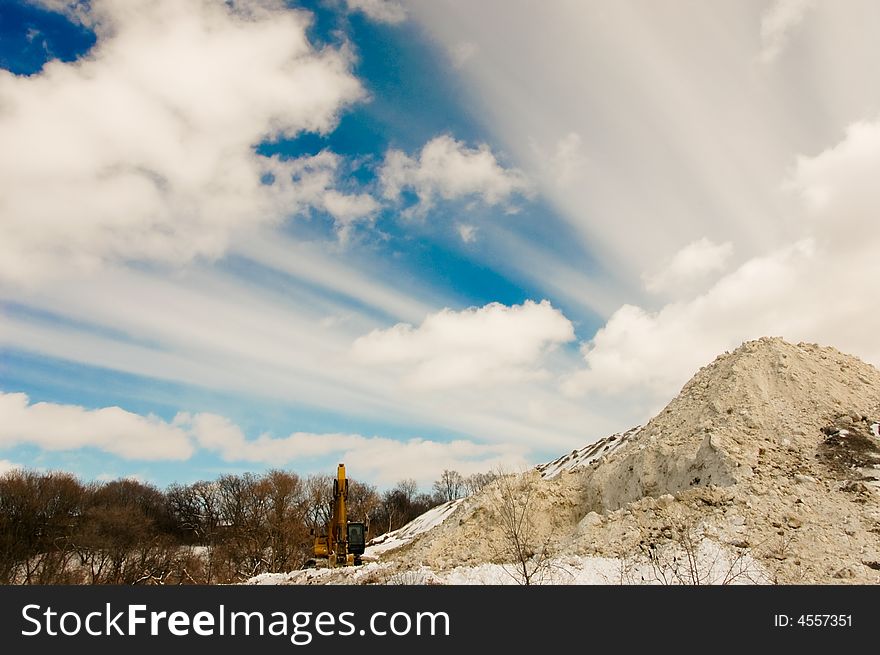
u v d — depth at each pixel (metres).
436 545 25.77
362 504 90.81
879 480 22.47
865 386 30.91
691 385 33.88
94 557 59.16
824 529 19.89
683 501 22.16
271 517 73.56
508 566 20.02
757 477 22.95
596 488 29.31
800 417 27.67
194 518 101.62
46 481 68.00
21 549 56.97
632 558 19.55
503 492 28.55
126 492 99.62
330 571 29.73
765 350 32.44
